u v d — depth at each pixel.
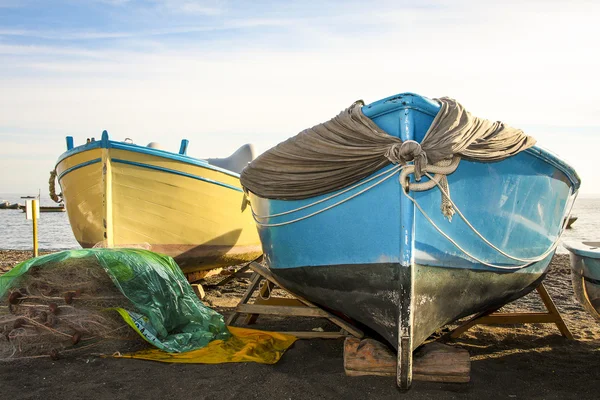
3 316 5.07
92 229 7.86
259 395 4.17
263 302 6.58
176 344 5.18
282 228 5.26
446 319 4.78
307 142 4.56
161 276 5.43
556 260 13.18
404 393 4.25
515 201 4.87
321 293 5.17
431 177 4.11
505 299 5.51
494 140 4.29
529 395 4.29
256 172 5.13
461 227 4.46
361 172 4.28
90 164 7.32
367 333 5.59
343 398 4.14
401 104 4.05
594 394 4.31
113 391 4.18
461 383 4.46
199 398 4.09
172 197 7.62
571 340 5.94
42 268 5.14
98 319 5.08
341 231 4.60
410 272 4.10
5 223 36.72
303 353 5.30
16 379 4.40
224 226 8.48
